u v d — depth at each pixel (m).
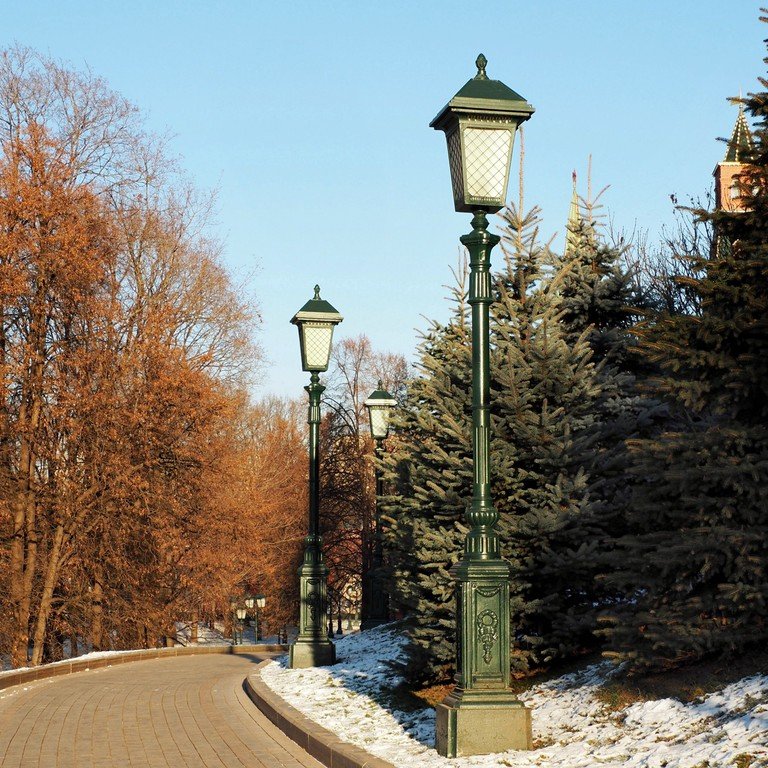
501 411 11.63
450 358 13.02
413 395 14.94
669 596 9.16
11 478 28.22
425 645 11.73
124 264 31.66
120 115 30.50
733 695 7.80
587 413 11.91
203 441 31.70
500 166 8.99
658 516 9.34
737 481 8.42
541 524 10.83
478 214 9.08
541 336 11.70
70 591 30.69
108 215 30.22
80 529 29.55
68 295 28.17
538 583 11.24
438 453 11.98
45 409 28.41
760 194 9.26
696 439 8.69
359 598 56.41
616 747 7.53
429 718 10.29
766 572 8.35
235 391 36.41
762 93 9.40
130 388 29.78
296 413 69.50
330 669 16.39
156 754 9.68
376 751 8.57
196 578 34.00
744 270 8.80
